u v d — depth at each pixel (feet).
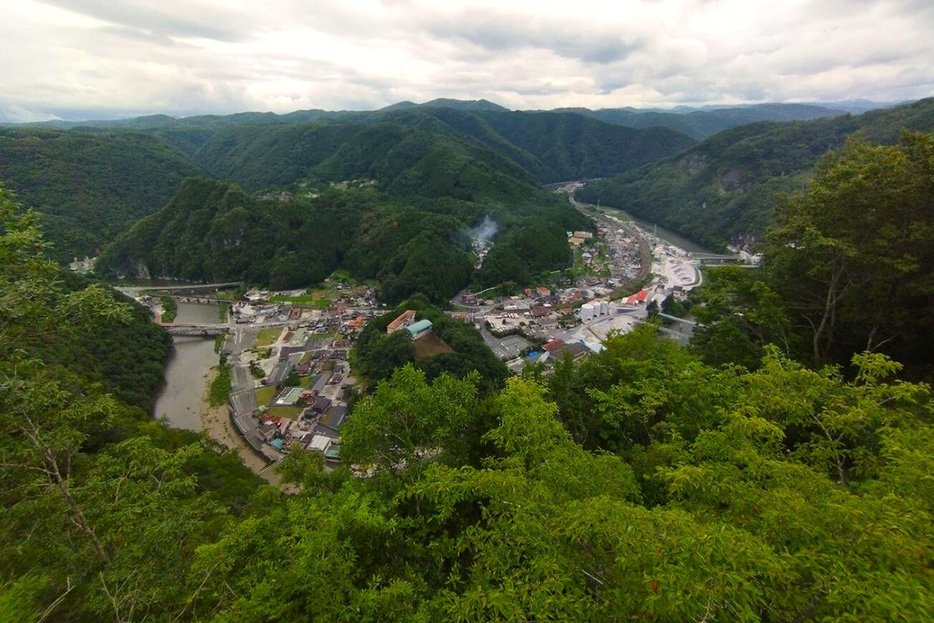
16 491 26.53
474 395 39.81
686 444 29.68
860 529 15.12
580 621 15.05
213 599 26.50
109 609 24.62
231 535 26.78
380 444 36.22
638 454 33.24
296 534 23.53
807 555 14.98
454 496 24.04
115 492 28.48
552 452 25.77
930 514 16.88
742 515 18.67
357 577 23.09
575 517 17.78
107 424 30.86
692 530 15.10
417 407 35.65
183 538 29.91
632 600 14.94
